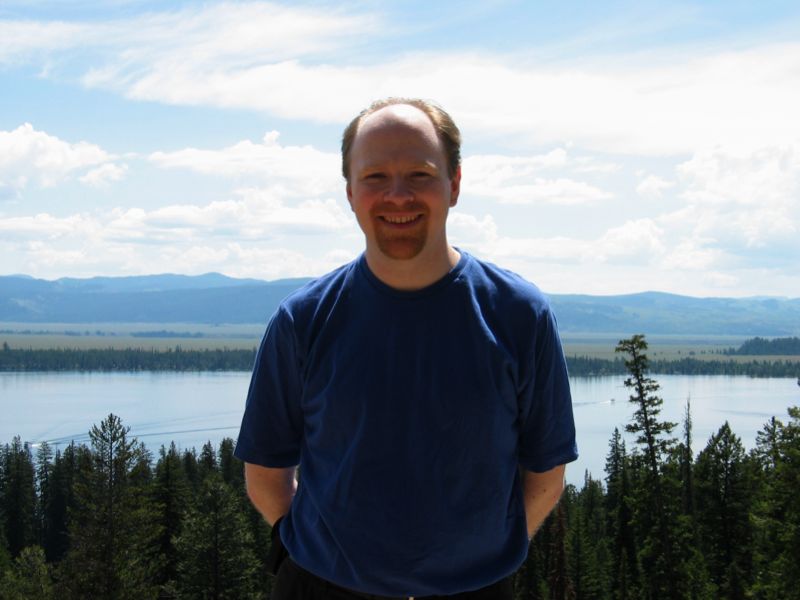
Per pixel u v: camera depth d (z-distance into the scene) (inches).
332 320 131.3
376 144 126.1
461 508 125.4
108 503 1347.2
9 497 2763.3
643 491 1210.6
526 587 1569.9
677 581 1192.2
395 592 125.9
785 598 914.7
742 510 1528.1
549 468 135.6
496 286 131.5
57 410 6732.3
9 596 1593.3
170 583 1563.7
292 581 137.4
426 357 126.0
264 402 139.3
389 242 125.2
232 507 1545.3
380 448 125.3
